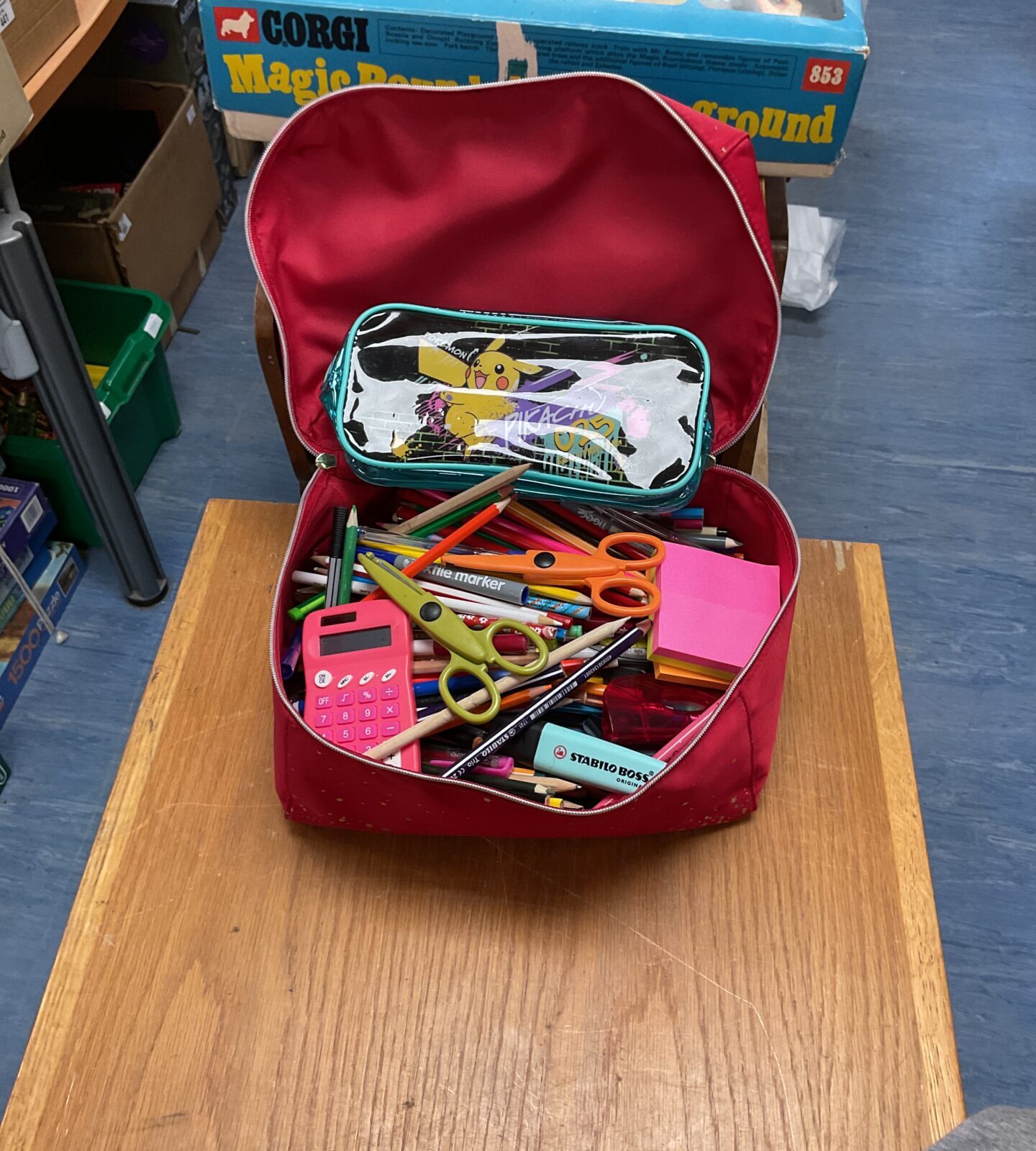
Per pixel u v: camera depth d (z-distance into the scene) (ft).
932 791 3.58
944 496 4.29
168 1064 1.76
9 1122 1.70
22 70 2.89
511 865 1.97
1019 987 3.22
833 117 2.12
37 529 3.67
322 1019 1.80
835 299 4.95
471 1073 1.75
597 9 2.06
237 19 2.11
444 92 1.91
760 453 3.23
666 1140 1.70
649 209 2.04
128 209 4.12
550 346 2.15
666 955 1.87
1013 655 3.89
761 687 1.86
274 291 2.11
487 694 1.97
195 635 2.27
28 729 3.62
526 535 2.26
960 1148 1.03
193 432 4.38
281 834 2.00
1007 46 6.27
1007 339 4.83
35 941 3.21
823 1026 1.80
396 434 2.10
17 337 2.69
